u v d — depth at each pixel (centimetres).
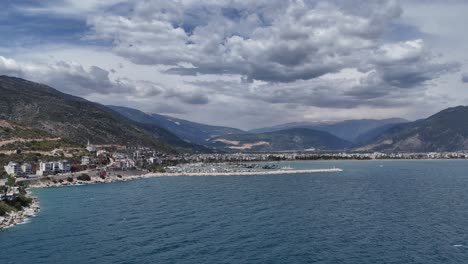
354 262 11900
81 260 12025
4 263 11800
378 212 19475
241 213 19150
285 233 15088
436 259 12231
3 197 19775
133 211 19862
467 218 18050
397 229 15862
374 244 13738
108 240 14138
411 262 11950
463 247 13425
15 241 14088
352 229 15812
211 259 12056
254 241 13975
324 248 13212
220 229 15700
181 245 13488
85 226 16375
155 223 16850
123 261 11919
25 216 18562
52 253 12700
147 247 13275
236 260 11975
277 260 12006
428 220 17575
